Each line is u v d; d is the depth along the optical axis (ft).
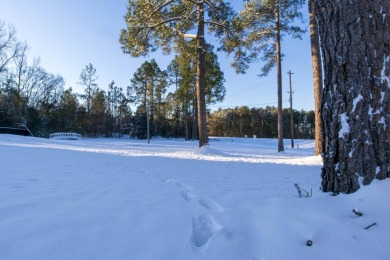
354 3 8.38
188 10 50.65
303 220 7.27
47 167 20.54
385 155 7.91
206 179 16.46
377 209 7.22
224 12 50.21
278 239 6.77
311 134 246.47
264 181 15.78
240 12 55.62
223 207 9.39
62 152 37.45
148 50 52.95
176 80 148.77
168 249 6.69
